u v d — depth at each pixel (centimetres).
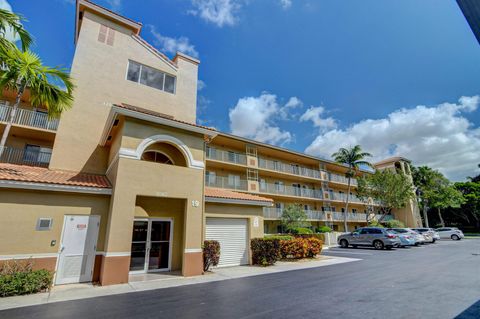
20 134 1246
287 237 1454
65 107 1044
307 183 3166
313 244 1455
